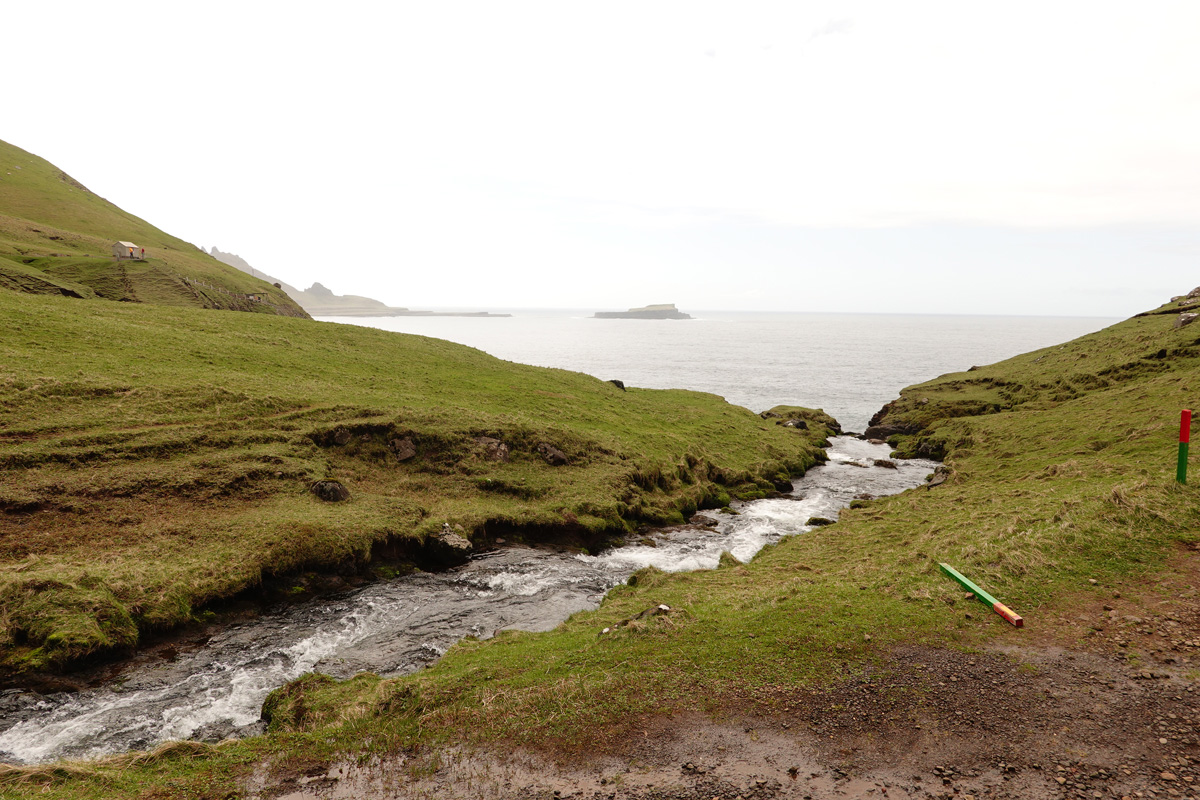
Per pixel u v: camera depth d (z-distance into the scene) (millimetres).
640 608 19969
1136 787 8492
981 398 68562
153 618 21328
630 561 31359
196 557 24781
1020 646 12805
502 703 12203
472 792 9508
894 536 26312
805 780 9172
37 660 18328
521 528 33719
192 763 10875
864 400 106250
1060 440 41375
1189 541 16969
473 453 39188
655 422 58781
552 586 27375
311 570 26516
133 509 26875
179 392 36281
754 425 65000
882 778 9094
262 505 29656
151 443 30891
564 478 39312
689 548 33656
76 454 28484
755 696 11672
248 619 23562
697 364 171625
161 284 80250
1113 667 11656
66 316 44656
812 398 108188
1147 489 20516
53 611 19766
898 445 64938
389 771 10273
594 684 12609
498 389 54938
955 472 40250
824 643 13625
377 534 29000
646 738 10602
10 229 93250
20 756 14922
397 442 38156
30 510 24969
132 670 19516
